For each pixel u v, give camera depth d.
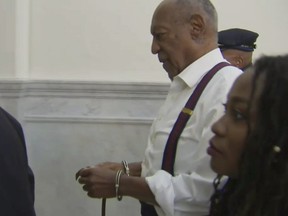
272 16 4.18
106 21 4.16
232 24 4.18
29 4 4.18
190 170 1.74
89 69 4.18
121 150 4.16
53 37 4.19
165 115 1.88
